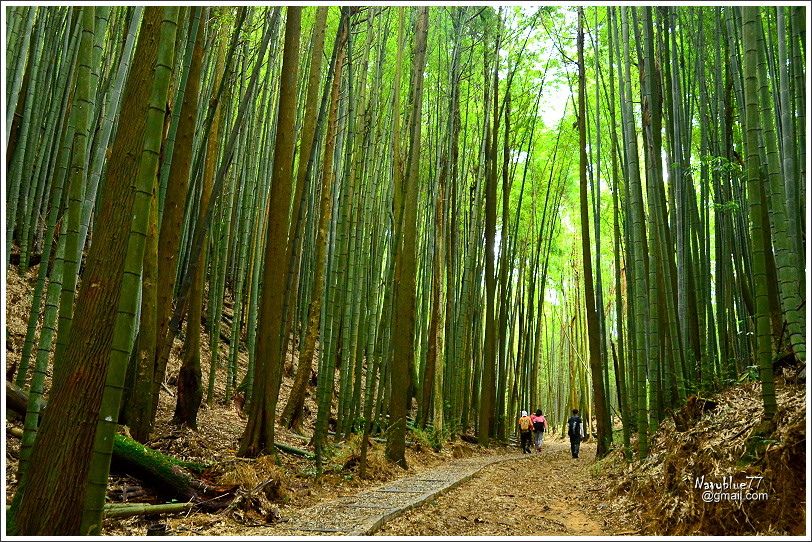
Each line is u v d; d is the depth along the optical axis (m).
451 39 10.24
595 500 5.12
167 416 5.92
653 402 6.09
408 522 3.93
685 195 6.58
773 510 3.22
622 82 6.48
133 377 4.95
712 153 6.60
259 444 5.14
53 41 6.91
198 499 3.84
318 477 5.05
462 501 4.98
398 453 6.74
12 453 3.79
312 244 9.25
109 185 2.94
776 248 3.51
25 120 5.83
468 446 10.45
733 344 6.26
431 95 10.49
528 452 11.50
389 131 9.11
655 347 5.79
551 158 12.87
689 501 3.57
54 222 4.15
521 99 11.10
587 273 8.17
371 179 7.42
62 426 2.70
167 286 5.26
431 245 11.09
